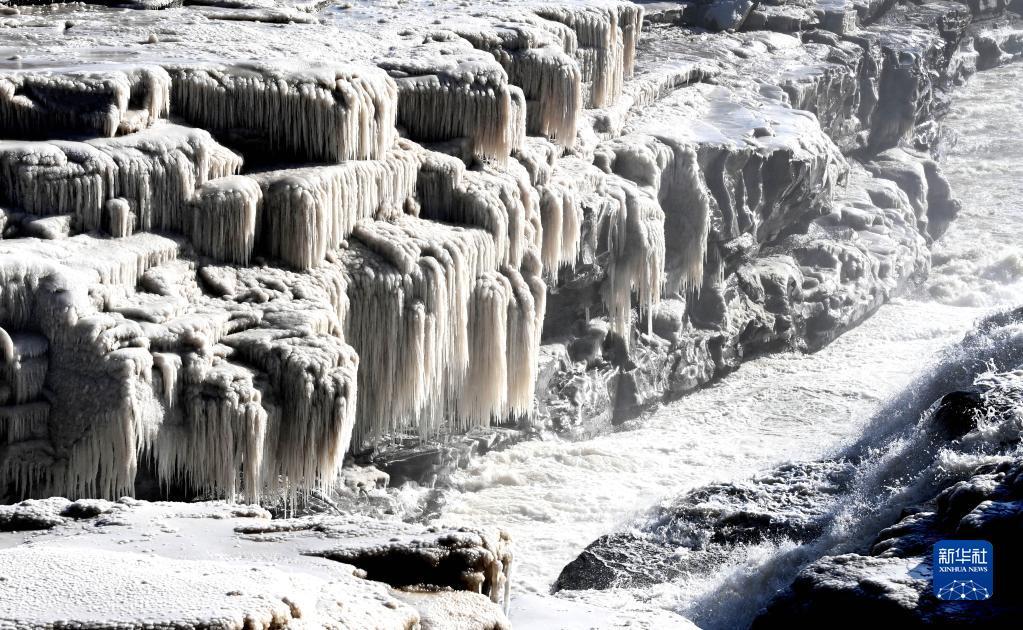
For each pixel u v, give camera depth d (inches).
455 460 1056.2
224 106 812.0
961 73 2541.8
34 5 1051.9
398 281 815.7
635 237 1167.0
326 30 1045.8
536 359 978.1
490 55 1011.9
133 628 245.6
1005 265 1770.4
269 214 781.9
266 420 689.0
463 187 913.5
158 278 709.9
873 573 471.8
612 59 1269.7
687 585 698.2
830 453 863.7
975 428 683.4
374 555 332.8
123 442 642.8
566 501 1027.3
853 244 1565.0
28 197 701.3
